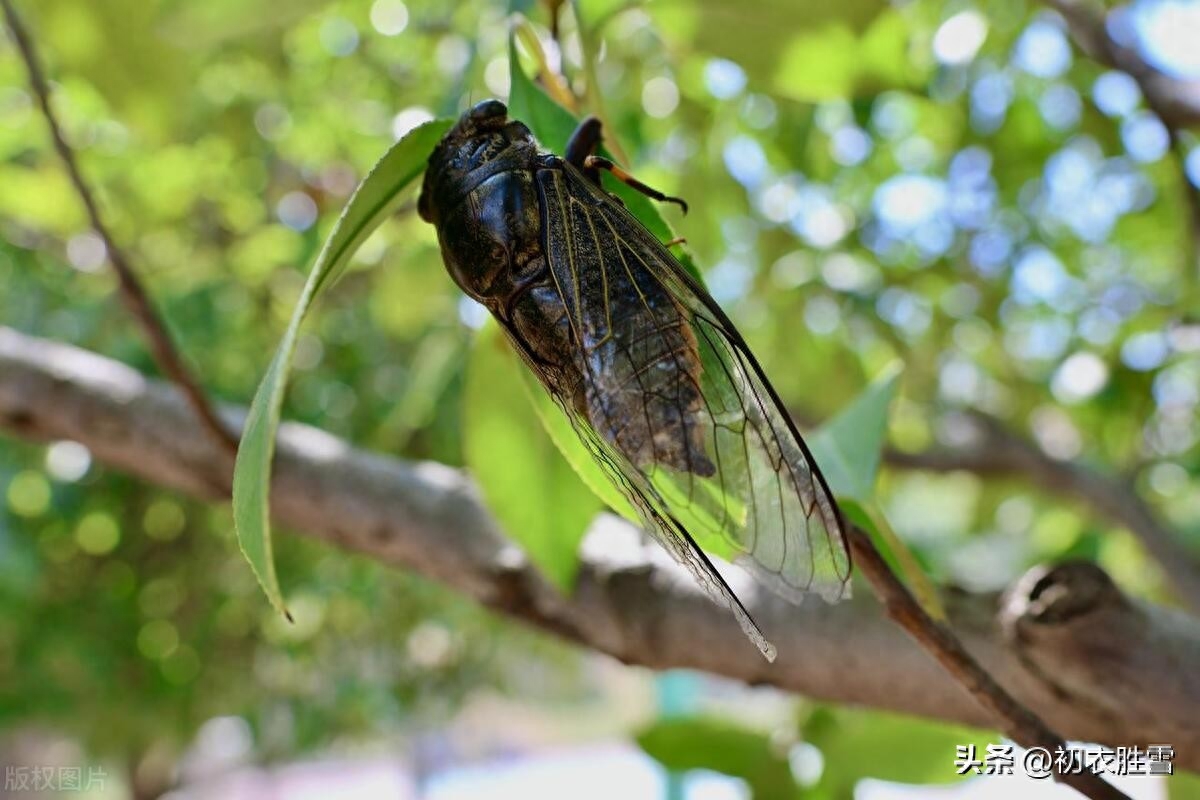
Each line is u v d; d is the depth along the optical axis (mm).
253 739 1055
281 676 1061
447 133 240
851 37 298
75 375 325
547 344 236
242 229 578
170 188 491
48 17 311
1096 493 598
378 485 306
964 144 529
